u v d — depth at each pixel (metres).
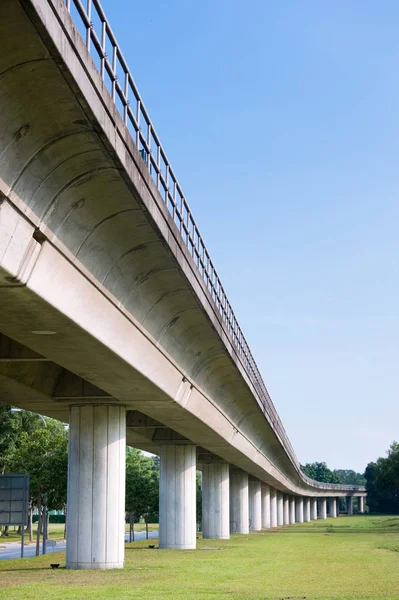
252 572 32.59
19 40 13.31
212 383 41.53
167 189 25.97
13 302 18.92
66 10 14.09
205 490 67.44
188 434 47.59
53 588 25.55
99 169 17.88
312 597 22.86
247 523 83.06
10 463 73.44
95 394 33.88
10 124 14.67
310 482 146.38
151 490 75.69
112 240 21.30
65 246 19.05
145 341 28.00
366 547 53.56
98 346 23.91
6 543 75.06
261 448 72.00
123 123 17.84
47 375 33.25
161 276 25.59
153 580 28.69
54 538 89.75
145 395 32.91
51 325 21.31
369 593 24.17
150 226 21.58
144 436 51.84
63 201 17.92
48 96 14.83
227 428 50.62
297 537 72.38
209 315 31.48
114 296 23.59
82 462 33.75
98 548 33.22
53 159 16.48
